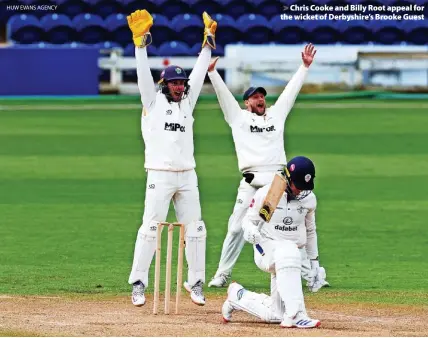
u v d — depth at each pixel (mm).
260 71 121188
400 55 122375
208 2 134250
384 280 42344
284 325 31484
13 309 35312
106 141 88562
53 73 118938
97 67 119750
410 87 122625
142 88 35312
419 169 74750
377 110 107625
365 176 71812
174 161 35500
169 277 34656
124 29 133750
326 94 120562
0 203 61625
